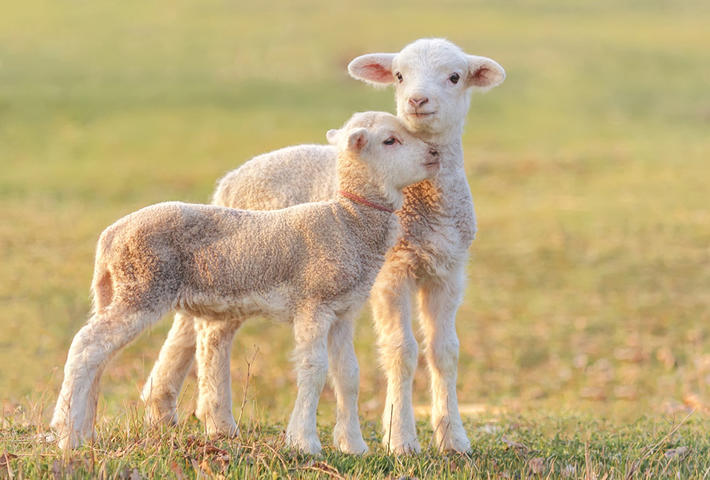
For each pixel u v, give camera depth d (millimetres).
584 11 56094
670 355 15055
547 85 40719
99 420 7750
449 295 8070
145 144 32438
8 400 11102
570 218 23984
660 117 36844
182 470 6141
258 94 39094
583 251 21156
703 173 28828
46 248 21141
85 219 23797
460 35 47844
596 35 49438
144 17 52094
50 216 24078
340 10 54188
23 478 5891
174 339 8180
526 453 7793
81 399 6535
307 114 36594
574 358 15227
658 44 47875
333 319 7066
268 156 8430
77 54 44000
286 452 6836
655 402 12680
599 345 15789
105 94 38344
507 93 39656
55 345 14930
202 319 7668
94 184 27453
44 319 16281
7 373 13266
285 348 15477
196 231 6926
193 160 30375
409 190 7852
